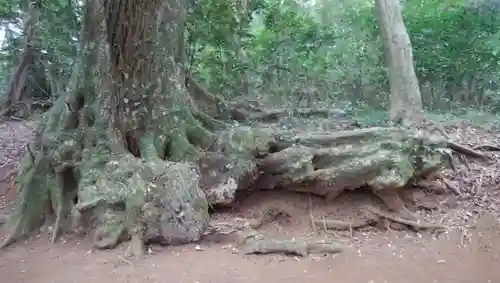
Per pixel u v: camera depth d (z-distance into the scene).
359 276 5.78
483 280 5.73
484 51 13.93
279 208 7.56
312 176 7.52
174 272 5.79
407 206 7.91
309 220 7.46
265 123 10.48
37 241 7.03
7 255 6.52
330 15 17.12
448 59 14.12
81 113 7.50
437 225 7.32
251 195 7.84
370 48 15.27
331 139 7.90
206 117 8.90
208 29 11.06
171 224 6.59
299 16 14.75
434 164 8.06
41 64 15.76
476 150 9.44
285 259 6.25
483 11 14.30
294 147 7.74
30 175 7.42
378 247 6.79
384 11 10.88
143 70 7.55
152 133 7.59
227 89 12.61
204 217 6.77
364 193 7.79
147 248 6.50
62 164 7.33
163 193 6.70
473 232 7.21
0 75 17.98
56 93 14.83
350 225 7.31
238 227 6.86
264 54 14.19
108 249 6.51
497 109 14.59
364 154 7.61
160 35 7.71
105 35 7.35
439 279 5.75
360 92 15.36
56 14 13.48
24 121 14.72
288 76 14.45
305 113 11.80
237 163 7.51
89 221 6.93
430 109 14.40
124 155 7.20
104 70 7.37
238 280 5.60
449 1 14.05
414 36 14.20
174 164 7.02
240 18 11.54
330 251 6.50
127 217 6.64
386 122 10.73
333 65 15.47
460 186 8.38
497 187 8.42
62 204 7.25
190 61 11.00
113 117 7.40
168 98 7.79
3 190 9.14
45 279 5.66
